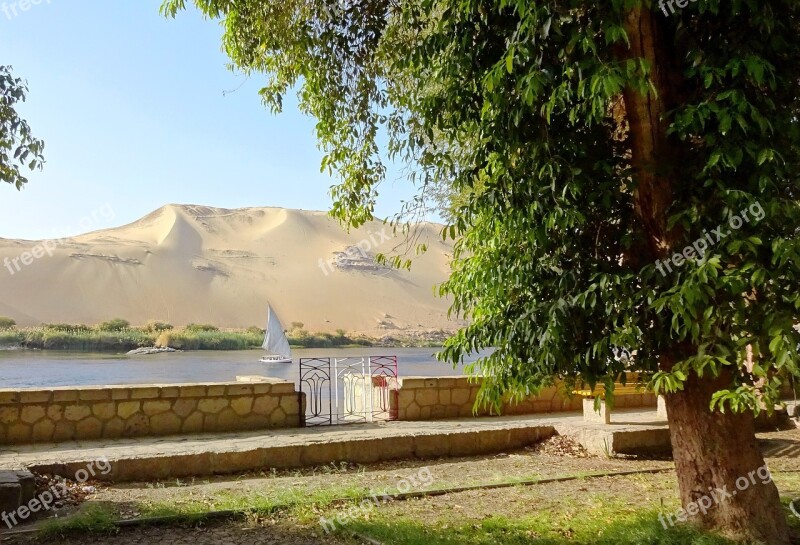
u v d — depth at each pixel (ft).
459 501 21.91
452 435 31.19
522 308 16.20
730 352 12.52
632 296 13.52
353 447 28.94
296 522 19.34
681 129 12.92
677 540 15.84
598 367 14.71
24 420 28.81
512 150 14.60
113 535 18.04
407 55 17.56
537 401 39.96
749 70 11.99
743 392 12.62
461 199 22.44
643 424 33.40
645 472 26.73
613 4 12.25
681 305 11.99
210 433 31.86
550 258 15.76
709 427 16.07
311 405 37.47
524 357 15.89
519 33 13.14
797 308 11.82
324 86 25.59
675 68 15.06
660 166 14.43
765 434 34.58
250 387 33.30
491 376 16.99
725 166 12.44
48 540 17.46
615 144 16.15
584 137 15.20
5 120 20.90
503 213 15.21
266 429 33.14
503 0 13.10
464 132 17.90
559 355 14.51
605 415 33.83
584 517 19.60
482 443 31.94
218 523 19.17
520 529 18.28
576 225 15.06
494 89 14.03
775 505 16.08
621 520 18.78
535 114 14.53
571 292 14.75
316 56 24.98
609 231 16.05
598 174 14.89
